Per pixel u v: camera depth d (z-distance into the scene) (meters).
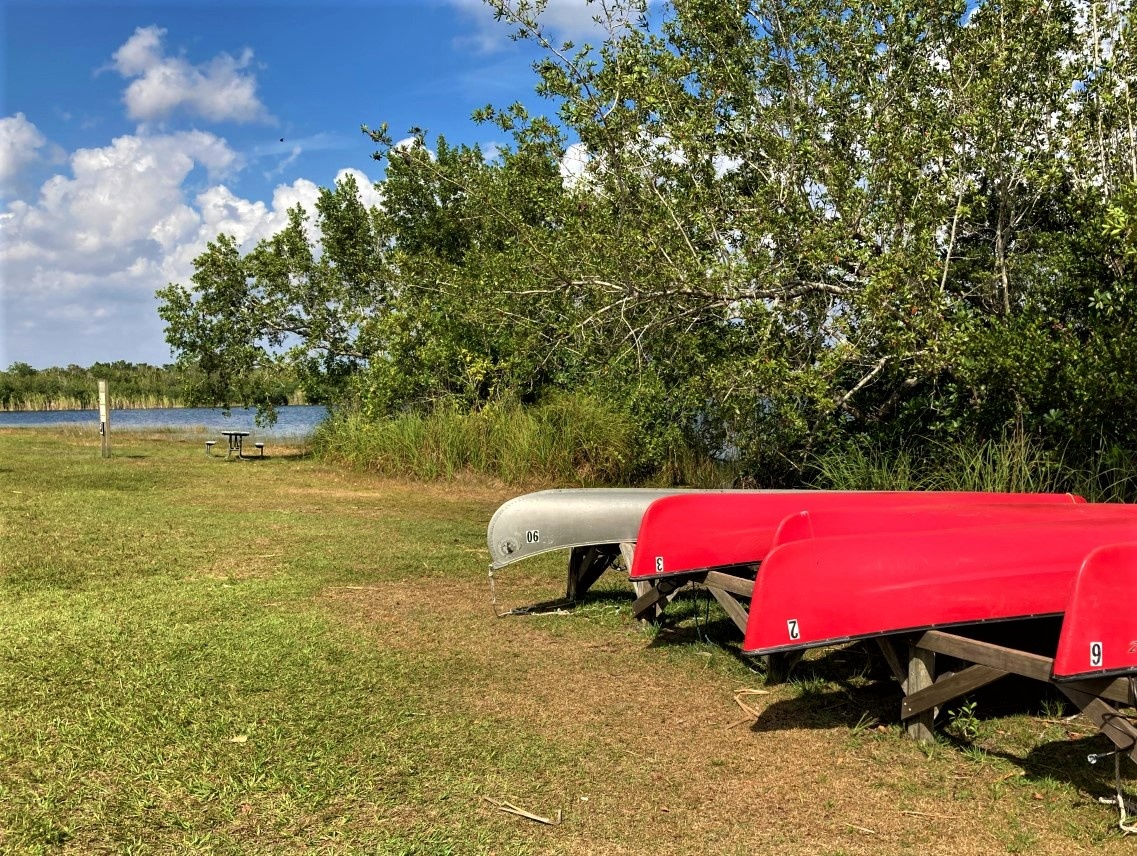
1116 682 2.79
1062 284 6.93
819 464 8.27
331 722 3.55
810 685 4.02
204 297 16.03
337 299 16.03
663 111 8.31
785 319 8.05
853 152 8.03
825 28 7.98
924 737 3.36
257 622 4.95
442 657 4.43
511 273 9.85
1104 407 5.96
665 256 8.05
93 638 4.57
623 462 10.99
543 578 6.25
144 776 3.04
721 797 2.95
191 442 20.38
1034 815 2.81
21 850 2.55
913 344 6.96
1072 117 7.28
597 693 3.95
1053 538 3.65
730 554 4.64
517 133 10.30
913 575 3.41
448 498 10.52
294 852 2.58
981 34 7.48
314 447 16.16
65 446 18.66
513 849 2.61
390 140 11.88
